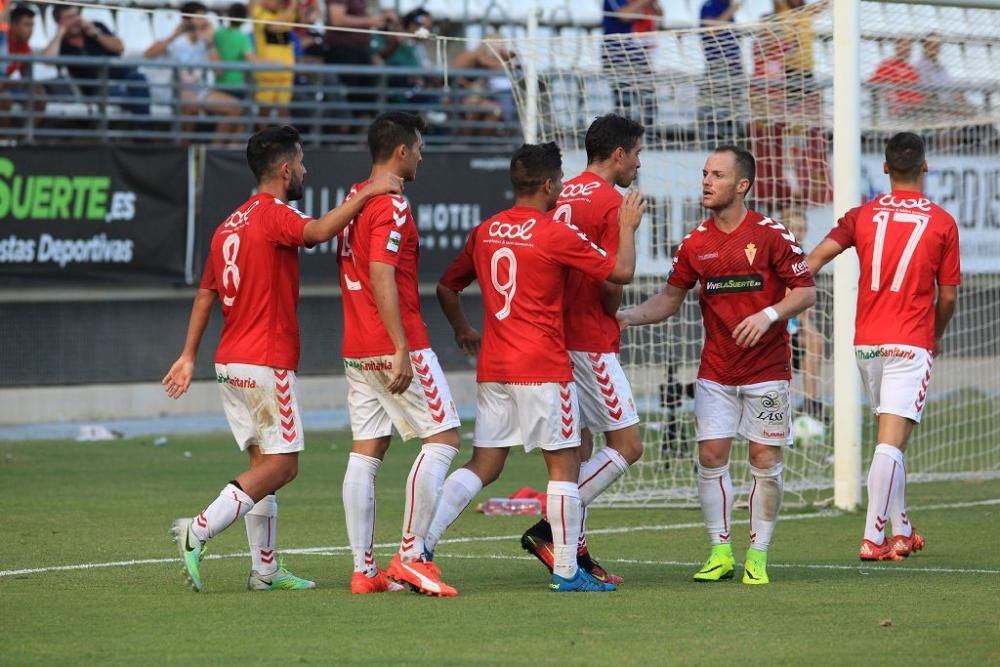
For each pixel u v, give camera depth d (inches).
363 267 941.8
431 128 2763.3
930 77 1940.2
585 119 1701.5
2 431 2244.1
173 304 2443.4
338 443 2143.2
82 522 1357.0
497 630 826.2
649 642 791.1
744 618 864.9
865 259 1140.5
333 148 2453.2
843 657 751.7
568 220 1016.2
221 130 2645.2
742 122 1723.7
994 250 2455.7
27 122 2503.7
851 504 1454.2
